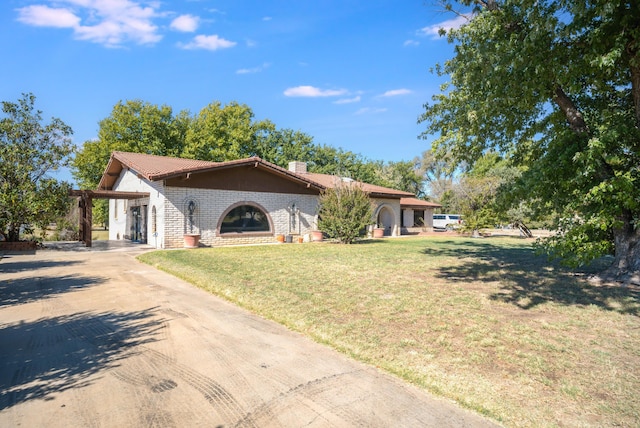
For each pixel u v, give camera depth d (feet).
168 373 12.73
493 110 27.55
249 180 61.67
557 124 30.99
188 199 54.80
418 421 9.75
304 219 69.62
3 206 37.47
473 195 93.91
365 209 64.64
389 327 17.24
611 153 25.43
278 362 13.65
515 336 15.98
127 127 104.78
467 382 11.80
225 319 19.13
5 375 12.56
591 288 25.67
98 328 17.61
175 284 28.17
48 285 27.71
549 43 23.82
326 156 141.79
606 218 23.61
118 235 75.82
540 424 9.54
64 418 9.88
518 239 81.51
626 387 11.46
